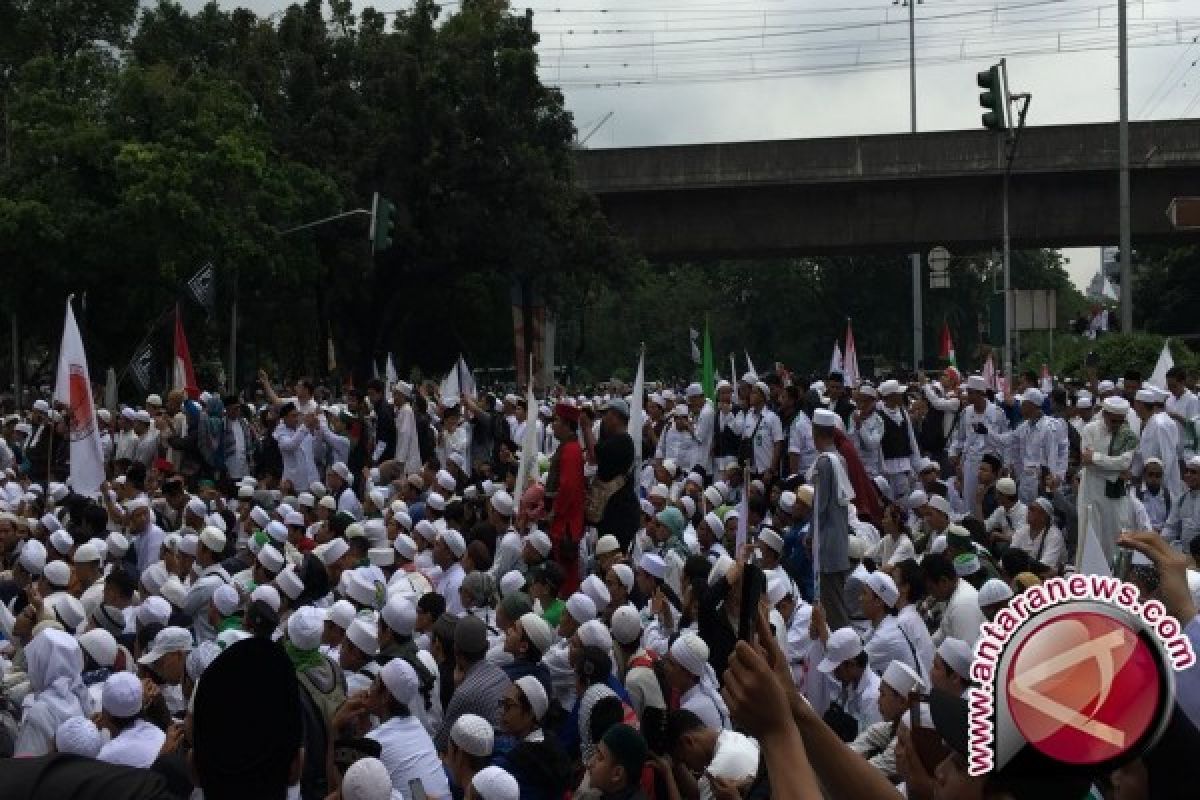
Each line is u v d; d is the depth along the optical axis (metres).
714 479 24.92
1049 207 59.09
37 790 2.87
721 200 61.50
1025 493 23.22
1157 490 20.44
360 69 52.84
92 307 45.12
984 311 103.62
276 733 3.67
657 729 8.85
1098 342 40.25
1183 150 56.97
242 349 55.47
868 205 60.62
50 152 43.69
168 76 46.53
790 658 11.96
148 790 2.93
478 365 66.94
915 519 20.70
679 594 14.85
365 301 54.72
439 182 51.97
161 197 41.97
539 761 8.38
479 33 52.84
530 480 18.31
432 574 14.64
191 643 10.80
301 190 47.84
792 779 2.81
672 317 100.25
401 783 8.59
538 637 10.44
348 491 19.81
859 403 22.95
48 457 21.91
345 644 9.88
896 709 8.94
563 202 53.53
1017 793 2.44
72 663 9.58
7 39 56.16
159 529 16.89
